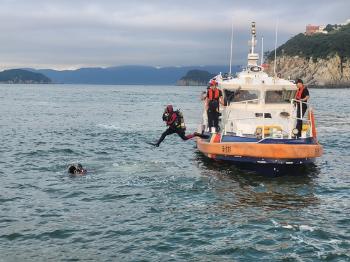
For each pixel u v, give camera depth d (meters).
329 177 17.05
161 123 38.34
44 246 10.29
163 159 20.55
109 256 9.77
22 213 12.45
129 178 16.50
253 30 20.72
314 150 16.58
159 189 14.98
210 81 20.72
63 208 12.92
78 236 10.84
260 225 11.58
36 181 16.02
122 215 12.34
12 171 17.69
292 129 17.95
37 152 22.20
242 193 14.62
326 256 9.67
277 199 13.98
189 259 9.62
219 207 13.09
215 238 10.73
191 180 16.23
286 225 11.54
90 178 16.47
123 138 27.77
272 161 16.59
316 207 13.12
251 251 9.99
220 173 17.42
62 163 19.38
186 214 12.43
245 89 18.94
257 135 17.53
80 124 37.22
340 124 37.44
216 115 19.73
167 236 10.84
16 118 42.81
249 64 20.81
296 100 17.89
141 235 10.91
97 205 13.23
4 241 10.53
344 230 11.18
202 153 20.75
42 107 62.16
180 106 63.72
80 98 96.94
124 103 74.44
